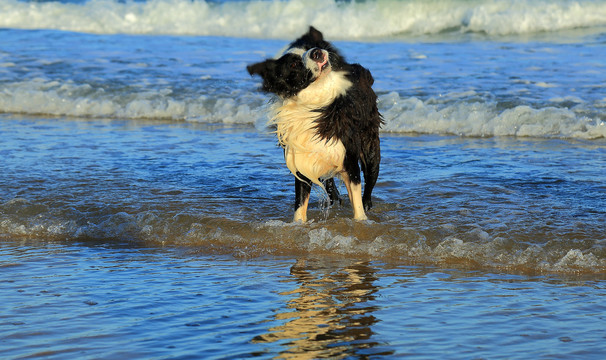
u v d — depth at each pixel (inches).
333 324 288.5
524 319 291.6
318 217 450.3
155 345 269.0
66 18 1535.4
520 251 370.6
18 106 862.5
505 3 1341.0
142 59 1069.8
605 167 538.0
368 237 403.2
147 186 510.3
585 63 943.7
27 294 328.5
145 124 775.1
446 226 407.5
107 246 413.1
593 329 280.2
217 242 413.7
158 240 421.4
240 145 650.8
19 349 267.0
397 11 1379.2
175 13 1505.9
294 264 373.4
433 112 727.1
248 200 478.3
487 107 732.0
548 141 645.9
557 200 455.8
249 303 314.3
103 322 292.7
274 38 1370.6
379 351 262.2
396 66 966.4
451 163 568.1
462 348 263.7
